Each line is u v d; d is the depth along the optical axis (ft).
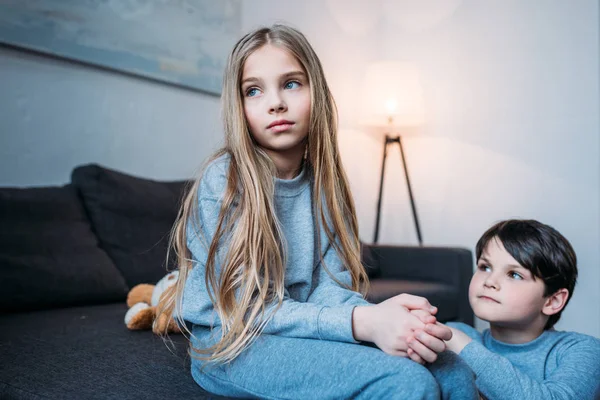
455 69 10.36
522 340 3.68
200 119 8.43
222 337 2.73
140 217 6.20
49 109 6.63
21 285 5.01
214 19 8.54
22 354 3.57
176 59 7.98
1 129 6.21
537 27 9.29
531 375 3.51
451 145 10.36
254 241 2.79
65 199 5.84
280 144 3.05
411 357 2.37
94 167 6.19
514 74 9.55
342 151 10.77
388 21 11.55
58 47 6.60
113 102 7.30
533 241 3.54
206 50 8.41
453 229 10.26
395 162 11.24
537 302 3.55
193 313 2.89
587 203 8.61
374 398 2.22
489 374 3.24
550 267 3.52
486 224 9.80
